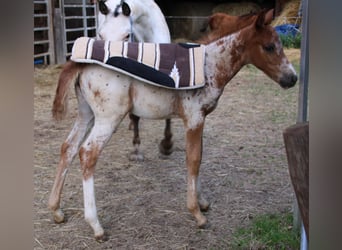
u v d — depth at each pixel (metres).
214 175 3.32
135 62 2.17
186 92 2.29
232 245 2.31
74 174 3.32
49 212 2.71
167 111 2.36
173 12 12.80
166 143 3.60
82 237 2.42
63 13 8.17
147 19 3.43
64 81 2.26
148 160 3.64
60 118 2.31
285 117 4.96
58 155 3.73
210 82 2.31
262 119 4.90
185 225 2.55
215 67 2.32
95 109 2.29
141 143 4.09
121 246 2.33
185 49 2.28
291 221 2.55
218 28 2.34
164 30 3.67
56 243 2.35
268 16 2.25
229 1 12.70
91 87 2.25
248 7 12.23
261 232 2.43
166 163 3.58
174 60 2.23
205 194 2.97
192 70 2.21
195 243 2.35
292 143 1.18
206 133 4.40
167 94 2.29
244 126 4.63
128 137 4.28
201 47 2.31
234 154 3.79
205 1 12.78
